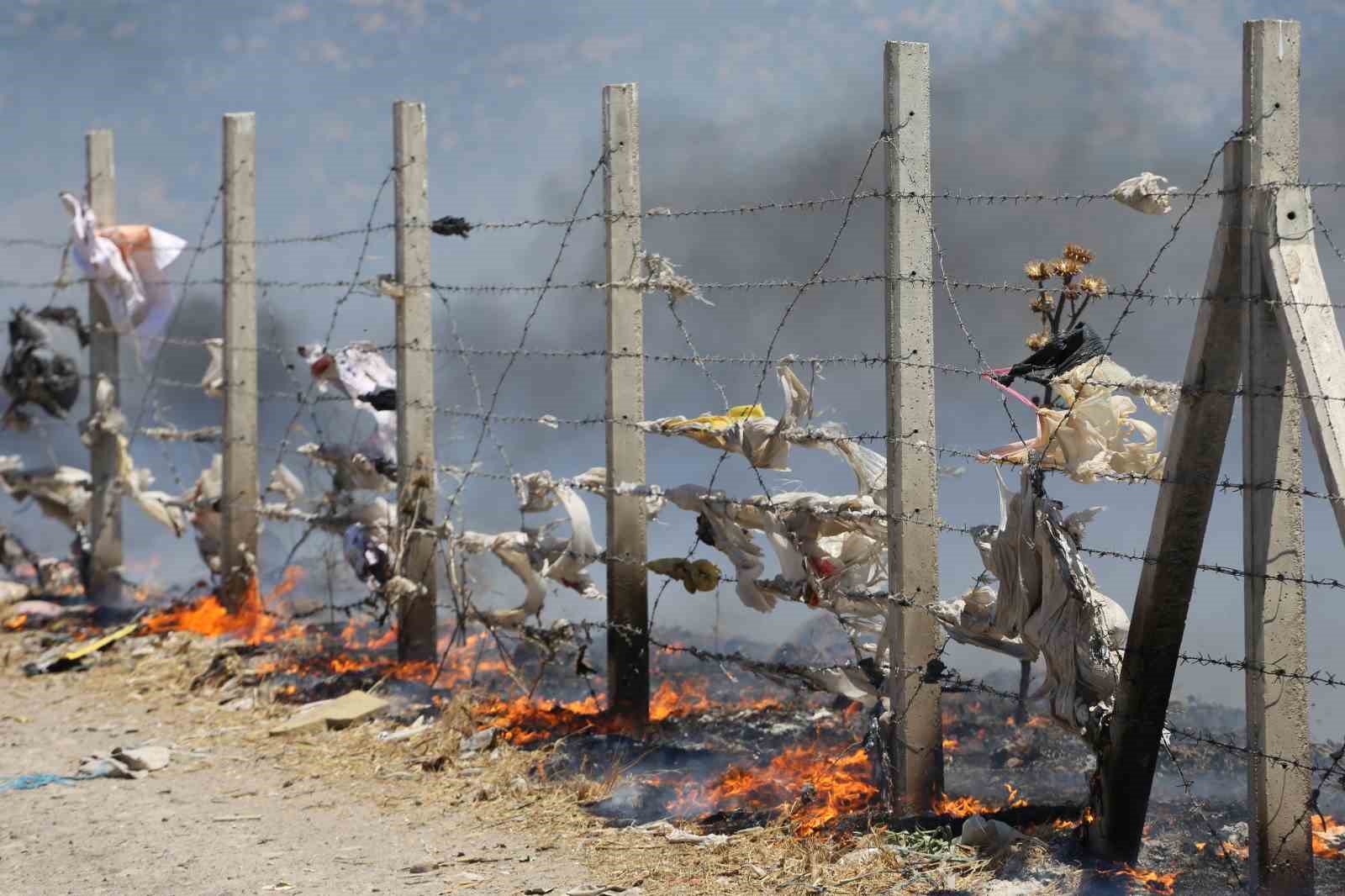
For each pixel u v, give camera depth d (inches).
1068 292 861.8
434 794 1027.3
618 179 1144.8
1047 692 842.2
